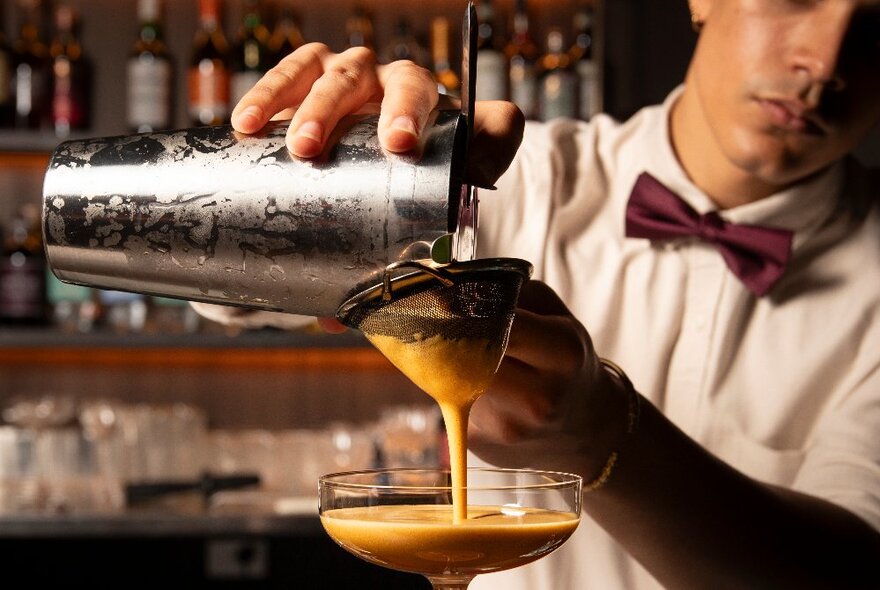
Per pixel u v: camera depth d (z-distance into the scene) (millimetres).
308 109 828
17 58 3096
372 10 3230
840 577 1104
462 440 839
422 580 2381
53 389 3273
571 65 3064
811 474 1321
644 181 1474
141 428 2932
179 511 2699
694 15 1446
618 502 1042
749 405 1439
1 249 3223
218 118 2930
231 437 3023
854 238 1454
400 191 799
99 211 866
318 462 2980
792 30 1222
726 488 1067
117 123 3215
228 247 843
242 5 3229
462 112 832
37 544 3285
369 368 3291
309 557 3141
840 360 1415
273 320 1378
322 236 818
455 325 799
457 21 3205
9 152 3090
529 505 800
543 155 1551
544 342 876
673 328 1467
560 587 1398
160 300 3012
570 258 1513
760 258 1414
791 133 1266
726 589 1095
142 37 3121
